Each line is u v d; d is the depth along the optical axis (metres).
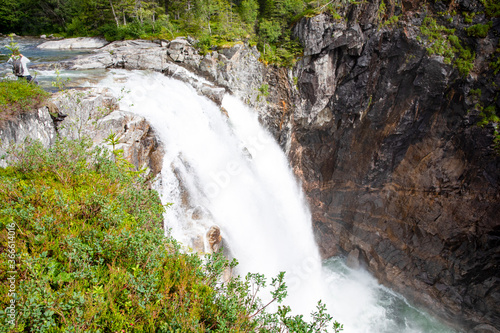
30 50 32.47
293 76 31.27
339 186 33.34
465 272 25.02
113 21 38.09
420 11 26.80
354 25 28.41
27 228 7.00
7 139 10.77
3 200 7.55
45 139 12.62
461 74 25.38
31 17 43.59
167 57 29.28
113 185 9.73
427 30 26.44
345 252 33.12
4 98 11.54
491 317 23.81
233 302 6.84
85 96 15.38
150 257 7.17
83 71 24.31
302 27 30.44
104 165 10.91
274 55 31.86
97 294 5.64
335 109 32.00
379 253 29.64
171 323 5.82
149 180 16.23
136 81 23.33
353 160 32.16
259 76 31.73
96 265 6.80
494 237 24.25
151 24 35.44
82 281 6.23
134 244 7.19
